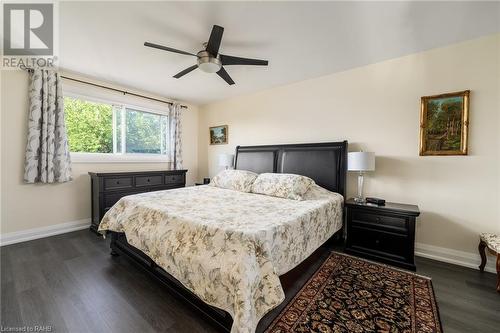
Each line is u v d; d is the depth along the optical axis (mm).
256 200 2467
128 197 2461
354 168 2535
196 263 1382
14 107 2701
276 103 3695
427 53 2441
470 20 1902
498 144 2109
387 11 1791
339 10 1783
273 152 3541
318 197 2627
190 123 4832
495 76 2111
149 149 4246
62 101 2949
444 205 2367
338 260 2324
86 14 1848
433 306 1596
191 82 3486
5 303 1597
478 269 2154
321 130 3221
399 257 2221
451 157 2322
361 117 2877
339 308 1568
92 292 1743
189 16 1866
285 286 1617
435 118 2393
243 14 1836
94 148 3508
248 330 1086
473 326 1418
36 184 2895
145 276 1982
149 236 1769
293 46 2354
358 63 2773
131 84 3582
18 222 2766
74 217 3238
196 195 2701
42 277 1949
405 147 2578
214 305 1284
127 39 2236
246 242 1299
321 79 3203
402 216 2199
